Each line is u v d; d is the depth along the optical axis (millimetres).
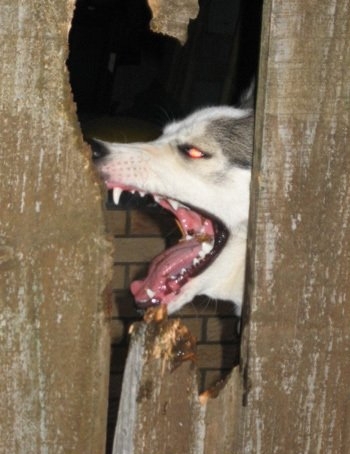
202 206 3953
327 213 2715
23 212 2529
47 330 2631
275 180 2670
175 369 2744
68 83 2490
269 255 2721
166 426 2793
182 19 2545
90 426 2748
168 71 6703
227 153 4000
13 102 2451
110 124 5953
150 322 2729
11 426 2684
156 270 3977
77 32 6777
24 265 2561
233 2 6312
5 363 2623
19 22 2395
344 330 2820
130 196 5203
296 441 2898
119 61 6820
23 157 2494
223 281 4055
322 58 2590
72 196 2557
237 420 2863
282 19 2549
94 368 2701
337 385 2867
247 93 4449
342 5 2557
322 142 2654
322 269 2758
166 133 4141
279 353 2805
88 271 2617
